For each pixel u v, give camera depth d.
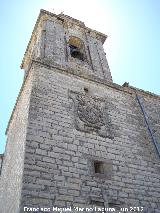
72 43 21.67
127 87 18.27
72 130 13.06
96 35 23.06
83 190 11.09
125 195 11.91
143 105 17.86
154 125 16.98
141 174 13.28
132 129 15.45
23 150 11.55
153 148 15.19
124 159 13.45
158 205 12.44
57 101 13.98
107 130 14.30
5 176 16.39
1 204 15.18
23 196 9.75
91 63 19.66
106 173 12.31
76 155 12.16
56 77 15.33
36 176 10.55
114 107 16.06
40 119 12.62
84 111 14.39
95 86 16.53
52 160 11.39
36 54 18.64
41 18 21.27
